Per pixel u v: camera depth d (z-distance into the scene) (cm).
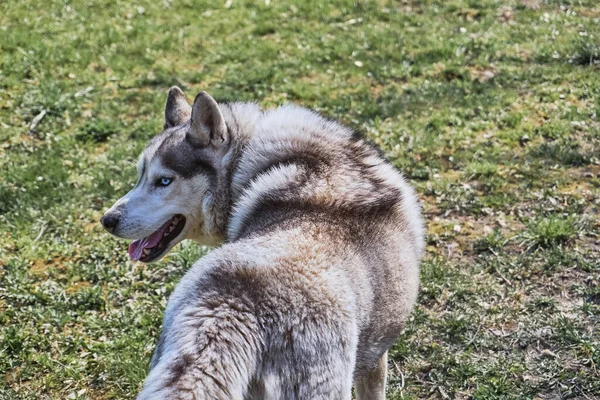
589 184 763
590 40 1134
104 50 1188
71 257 704
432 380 531
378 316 387
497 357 545
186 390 297
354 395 531
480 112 923
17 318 611
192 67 1136
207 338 313
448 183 773
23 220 759
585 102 949
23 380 549
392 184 431
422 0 1353
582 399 503
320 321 336
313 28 1248
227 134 456
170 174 459
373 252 386
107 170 852
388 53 1126
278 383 325
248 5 1358
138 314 612
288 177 411
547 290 612
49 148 912
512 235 687
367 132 898
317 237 371
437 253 673
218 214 463
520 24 1236
